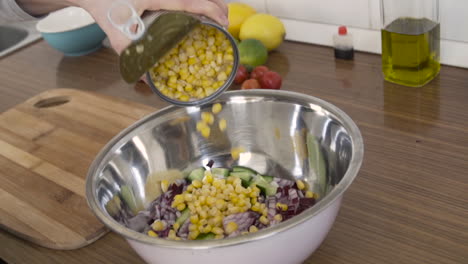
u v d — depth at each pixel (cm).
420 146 106
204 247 71
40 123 138
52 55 175
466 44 124
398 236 88
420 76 121
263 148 111
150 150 106
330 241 90
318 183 104
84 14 171
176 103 99
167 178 110
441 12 124
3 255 99
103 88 149
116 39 94
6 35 205
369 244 87
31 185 114
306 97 102
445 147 104
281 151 110
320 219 76
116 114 136
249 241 71
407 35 117
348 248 88
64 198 108
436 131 109
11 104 151
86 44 166
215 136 112
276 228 71
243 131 111
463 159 100
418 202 93
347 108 121
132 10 82
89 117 137
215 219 95
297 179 108
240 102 108
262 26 143
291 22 152
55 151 126
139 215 101
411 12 117
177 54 97
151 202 106
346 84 130
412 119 114
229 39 94
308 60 144
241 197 98
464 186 95
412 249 85
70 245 96
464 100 116
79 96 146
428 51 120
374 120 116
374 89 126
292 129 106
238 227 94
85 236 96
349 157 93
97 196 89
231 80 100
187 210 101
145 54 83
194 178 109
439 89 121
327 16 144
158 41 83
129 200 102
